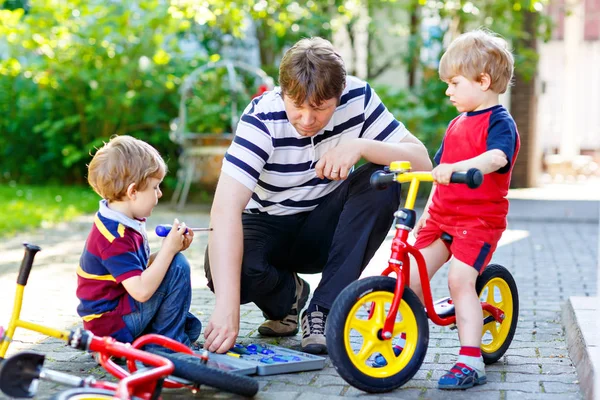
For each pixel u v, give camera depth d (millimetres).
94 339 2104
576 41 12234
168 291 2676
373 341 2436
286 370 2633
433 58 9531
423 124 8609
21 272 2244
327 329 2373
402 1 9617
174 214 7676
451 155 2705
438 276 4727
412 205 2484
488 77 2635
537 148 10859
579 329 2967
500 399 2396
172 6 8797
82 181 9930
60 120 9633
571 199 9344
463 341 2561
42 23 9203
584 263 5254
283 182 2926
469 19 9164
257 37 9984
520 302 3988
